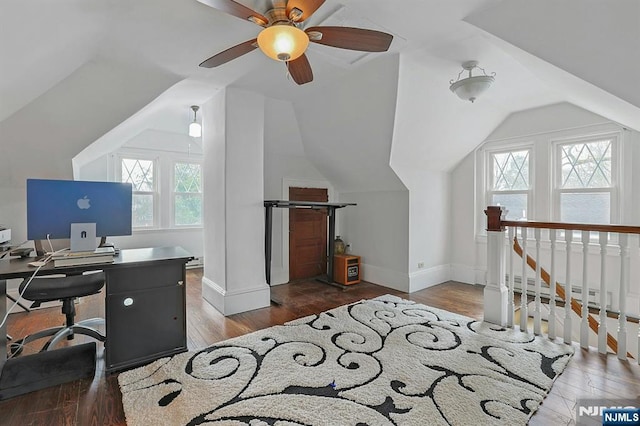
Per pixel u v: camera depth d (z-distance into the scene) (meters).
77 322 2.90
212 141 3.51
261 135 3.49
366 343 2.47
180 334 2.31
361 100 3.36
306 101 3.74
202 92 3.33
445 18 2.13
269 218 3.83
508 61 2.75
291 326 2.84
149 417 1.62
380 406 1.70
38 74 2.22
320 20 2.16
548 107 3.86
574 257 3.69
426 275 4.42
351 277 4.55
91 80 2.66
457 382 1.92
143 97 2.94
